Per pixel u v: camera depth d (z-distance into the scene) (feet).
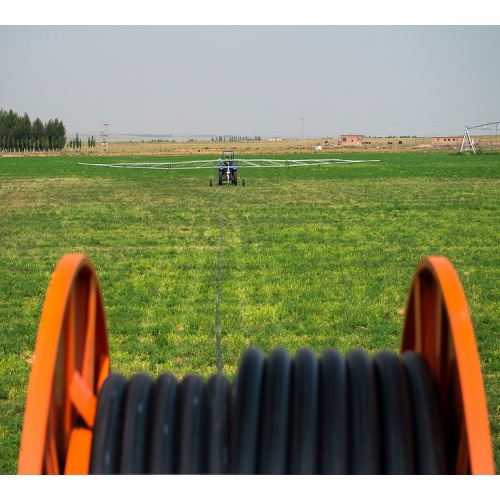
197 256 58.44
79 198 120.57
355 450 12.77
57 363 13.16
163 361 31.22
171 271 51.96
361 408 13.11
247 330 36.06
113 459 12.86
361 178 173.47
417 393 13.44
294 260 56.08
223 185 151.23
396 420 13.03
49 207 104.01
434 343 14.93
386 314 39.52
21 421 25.02
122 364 30.76
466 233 72.38
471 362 12.17
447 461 13.30
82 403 13.93
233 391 13.84
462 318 12.66
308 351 14.37
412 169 217.36
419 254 59.47
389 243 65.67
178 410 13.29
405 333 16.94
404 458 12.73
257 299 42.88
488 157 340.80
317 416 13.05
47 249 63.98
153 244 65.92
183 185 152.76
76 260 14.02
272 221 82.74
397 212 92.17
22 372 30.37
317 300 42.63
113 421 13.25
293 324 36.96
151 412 13.28
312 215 89.15
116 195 126.41
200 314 39.11
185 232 73.92
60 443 13.52
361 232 72.90
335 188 139.64
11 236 72.69
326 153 472.85
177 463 12.66
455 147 604.49
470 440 11.60
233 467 12.60
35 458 11.46
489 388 28.37
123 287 46.39
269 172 205.46
